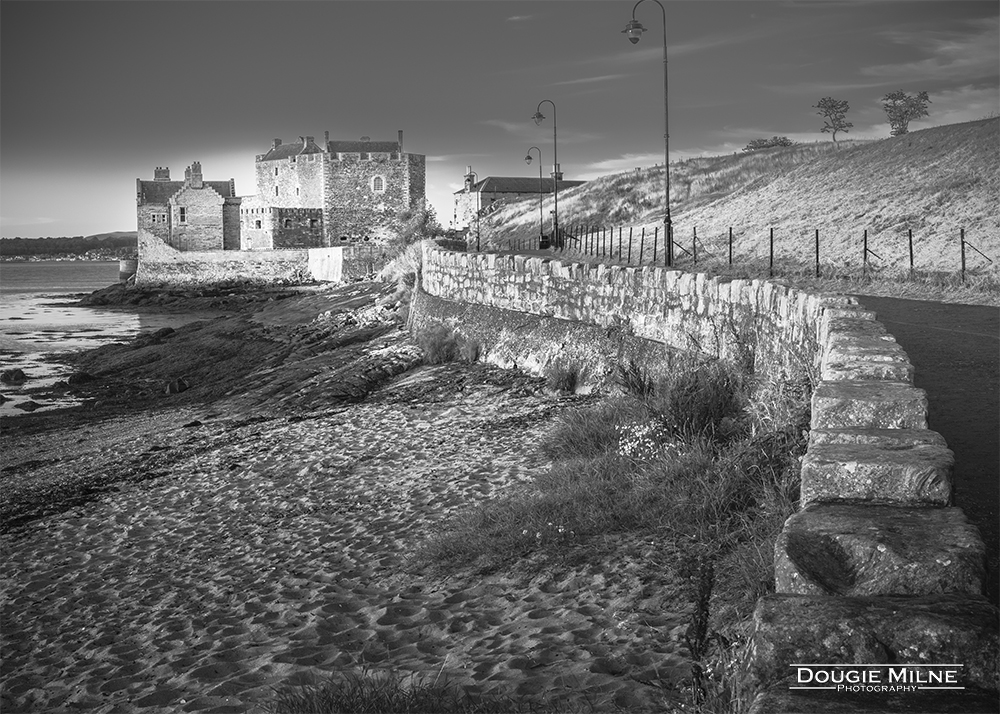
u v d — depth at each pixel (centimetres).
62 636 973
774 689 314
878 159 5091
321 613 874
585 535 897
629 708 538
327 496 1388
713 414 1129
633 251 4603
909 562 364
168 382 3456
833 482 457
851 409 558
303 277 10125
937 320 1588
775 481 801
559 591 788
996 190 3853
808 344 1045
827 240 3816
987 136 4691
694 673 543
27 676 868
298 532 1226
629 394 1423
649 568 777
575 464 1145
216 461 1786
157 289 10594
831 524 409
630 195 8144
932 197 3991
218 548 1220
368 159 10919
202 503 1486
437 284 2945
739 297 1332
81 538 1390
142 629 949
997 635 313
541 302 2108
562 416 1523
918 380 1013
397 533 1125
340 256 8050
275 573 1058
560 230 6122
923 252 3281
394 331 3238
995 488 621
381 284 4938
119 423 2672
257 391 2766
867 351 714
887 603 339
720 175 8094
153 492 1620
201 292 9962
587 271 1908
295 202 11338
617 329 1764
